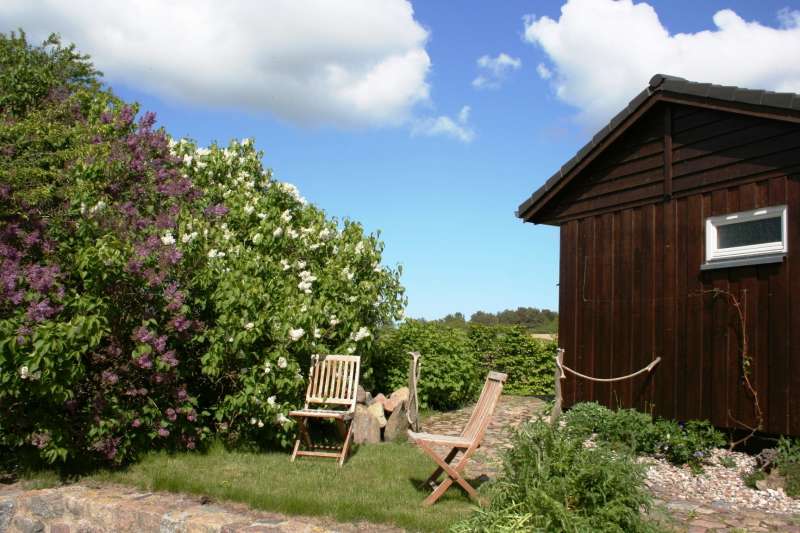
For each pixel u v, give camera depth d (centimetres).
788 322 693
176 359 683
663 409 832
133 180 770
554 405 899
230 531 464
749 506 554
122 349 653
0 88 983
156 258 670
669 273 841
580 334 976
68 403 618
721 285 773
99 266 615
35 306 574
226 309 703
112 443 624
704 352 786
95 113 928
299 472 632
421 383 1142
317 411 703
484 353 1507
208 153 980
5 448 669
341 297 872
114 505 530
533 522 400
